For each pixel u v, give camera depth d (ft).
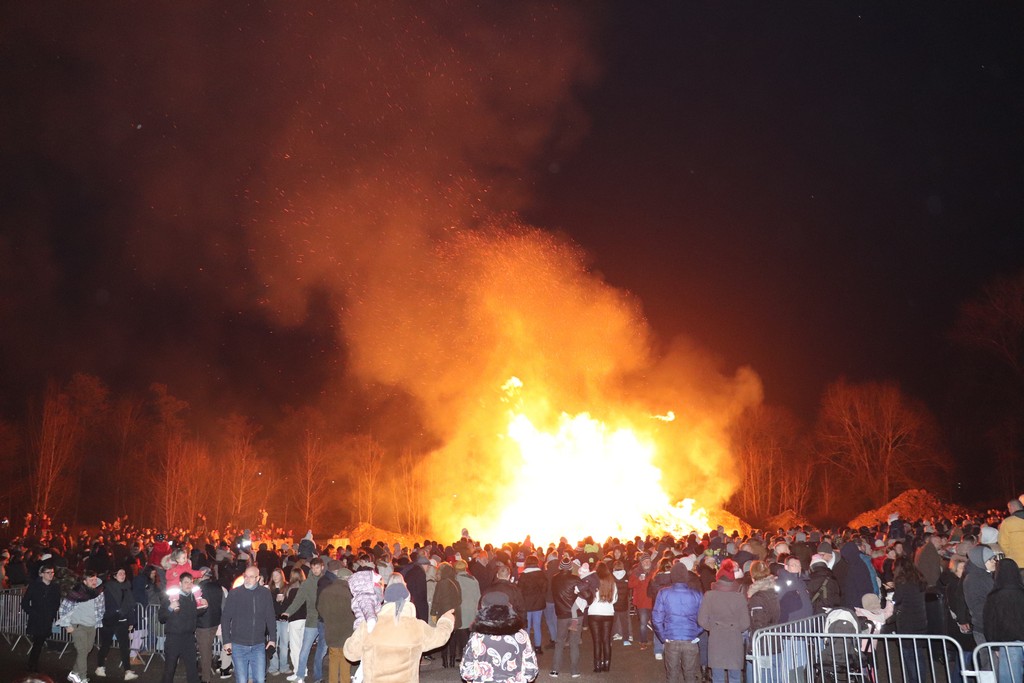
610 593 47.55
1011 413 166.81
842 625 34.17
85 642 47.21
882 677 37.45
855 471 189.47
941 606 39.37
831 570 47.14
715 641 35.12
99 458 200.85
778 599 37.50
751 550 55.31
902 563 39.50
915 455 181.06
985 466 175.73
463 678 21.27
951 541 57.57
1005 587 31.63
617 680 45.39
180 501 191.11
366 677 24.02
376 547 57.41
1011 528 37.96
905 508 134.51
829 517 191.42
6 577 70.79
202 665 46.24
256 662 39.91
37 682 14.46
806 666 34.09
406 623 24.43
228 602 39.96
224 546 70.44
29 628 49.78
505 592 42.70
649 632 64.95
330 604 40.93
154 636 54.29
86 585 48.08
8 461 174.29
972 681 32.35
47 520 133.80
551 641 58.85
